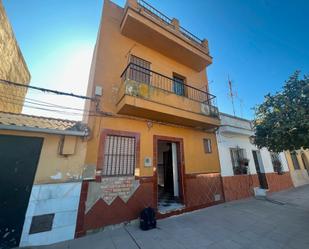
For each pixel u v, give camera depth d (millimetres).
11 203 3713
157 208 5551
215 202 7262
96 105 5277
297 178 12734
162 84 7207
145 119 6211
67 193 4285
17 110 7574
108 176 4973
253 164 9812
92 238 4102
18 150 4008
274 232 4379
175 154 7164
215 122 7246
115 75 5961
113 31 6457
